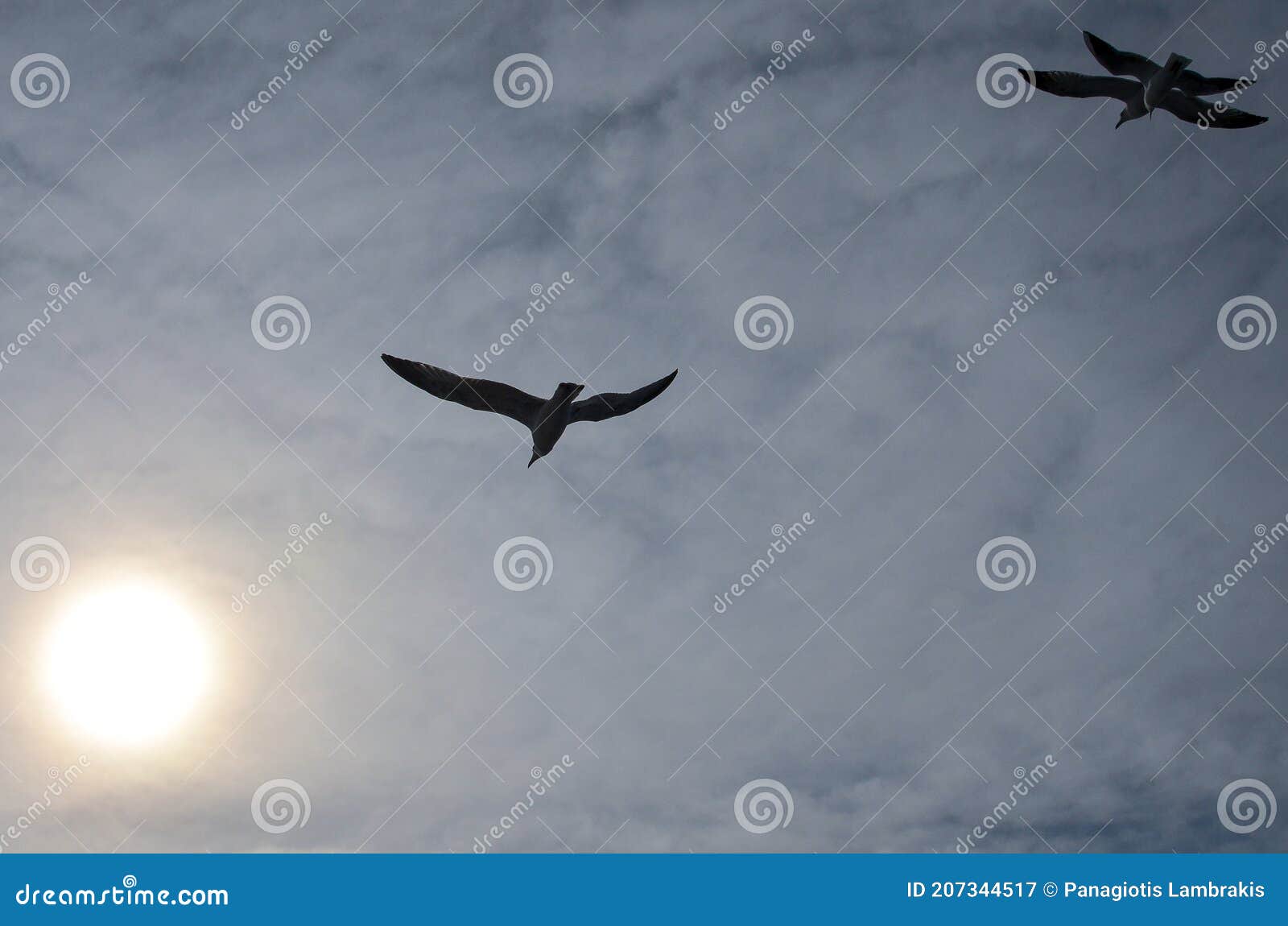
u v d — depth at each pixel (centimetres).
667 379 1517
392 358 1466
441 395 1481
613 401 1518
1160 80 1731
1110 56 1780
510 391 1494
